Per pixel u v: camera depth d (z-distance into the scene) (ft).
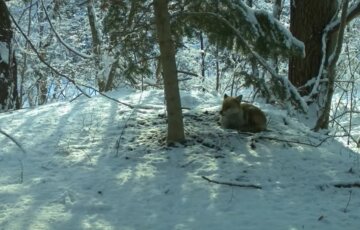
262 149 23.97
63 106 32.76
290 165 22.26
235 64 41.09
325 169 21.93
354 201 18.53
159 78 49.44
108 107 31.60
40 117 29.94
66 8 59.36
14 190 19.15
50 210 17.44
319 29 37.09
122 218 16.97
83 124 28.04
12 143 25.26
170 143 24.11
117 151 23.52
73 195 18.71
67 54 71.36
